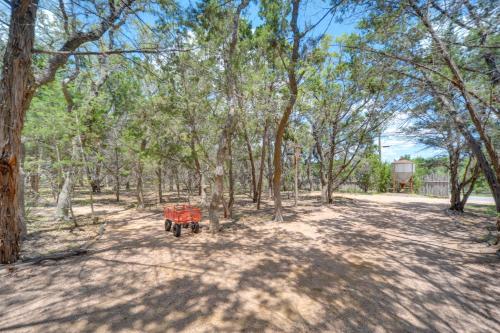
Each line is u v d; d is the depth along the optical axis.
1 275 4.46
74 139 8.76
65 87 9.12
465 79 5.81
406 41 5.41
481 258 5.53
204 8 6.44
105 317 3.13
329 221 9.91
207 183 14.62
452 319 3.20
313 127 15.30
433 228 8.63
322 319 3.15
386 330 2.94
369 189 24.53
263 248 6.27
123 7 4.97
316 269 4.86
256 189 16.22
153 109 10.93
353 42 8.20
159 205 14.88
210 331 2.86
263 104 9.76
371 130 12.52
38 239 7.11
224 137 8.07
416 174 22.58
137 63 5.74
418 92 6.09
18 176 5.16
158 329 2.89
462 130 6.61
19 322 3.01
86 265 5.02
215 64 8.32
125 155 13.05
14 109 4.87
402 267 4.99
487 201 16.69
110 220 10.09
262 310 3.35
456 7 4.44
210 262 5.21
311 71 9.73
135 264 5.07
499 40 4.56
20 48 4.81
